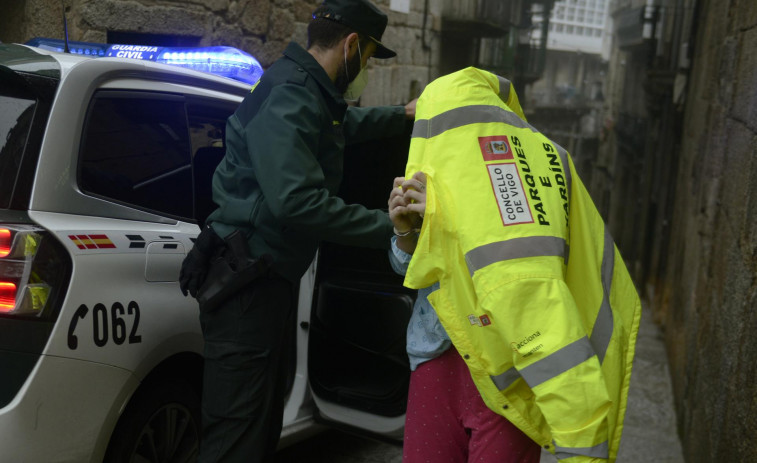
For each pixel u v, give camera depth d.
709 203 4.82
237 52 3.48
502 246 1.78
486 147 1.90
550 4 16.23
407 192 1.93
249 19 6.02
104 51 3.63
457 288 1.88
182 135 2.87
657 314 8.97
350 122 2.79
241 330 2.36
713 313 3.85
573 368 1.66
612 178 17.86
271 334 2.41
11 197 2.18
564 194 1.91
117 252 2.38
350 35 2.42
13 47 2.58
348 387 3.11
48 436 2.13
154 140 2.73
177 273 2.62
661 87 11.59
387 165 3.14
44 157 2.25
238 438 2.41
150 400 2.52
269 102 2.28
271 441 2.67
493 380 1.86
